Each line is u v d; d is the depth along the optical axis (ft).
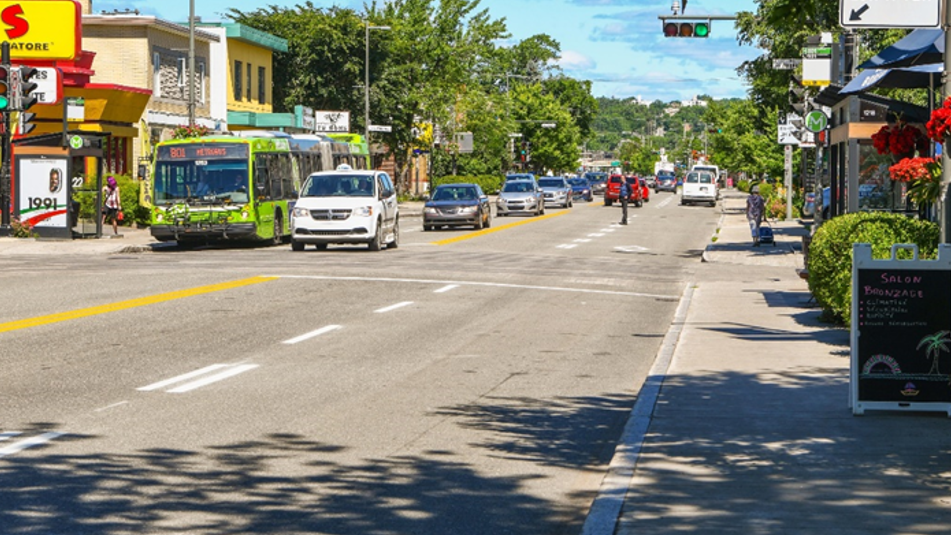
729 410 34.63
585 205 272.92
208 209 117.19
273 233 124.77
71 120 152.97
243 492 25.46
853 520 22.65
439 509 24.59
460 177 322.55
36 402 35.81
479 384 41.01
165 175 118.42
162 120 182.39
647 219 198.29
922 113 71.46
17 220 121.80
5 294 68.64
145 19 174.40
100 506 24.03
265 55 233.96
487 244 125.80
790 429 31.86
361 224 110.42
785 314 61.93
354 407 36.09
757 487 25.35
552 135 458.50
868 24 38.52
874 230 51.96
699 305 66.95
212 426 32.65
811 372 41.98
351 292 72.23
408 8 284.00
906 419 33.30
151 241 125.29
